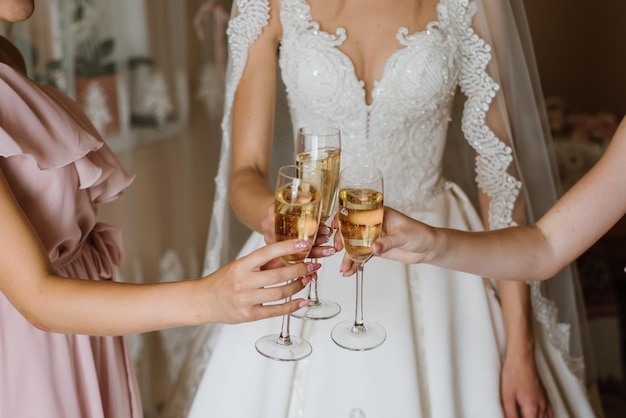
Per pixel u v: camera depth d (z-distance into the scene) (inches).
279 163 98.1
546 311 89.6
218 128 169.6
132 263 150.8
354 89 85.9
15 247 64.5
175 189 161.3
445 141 94.8
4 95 69.1
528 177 90.8
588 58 197.2
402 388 79.8
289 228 65.3
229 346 87.0
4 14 72.1
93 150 75.9
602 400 149.9
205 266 99.6
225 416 84.5
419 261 70.0
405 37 85.7
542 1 194.7
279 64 90.9
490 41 87.4
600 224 73.5
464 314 86.5
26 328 72.0
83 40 138.3
